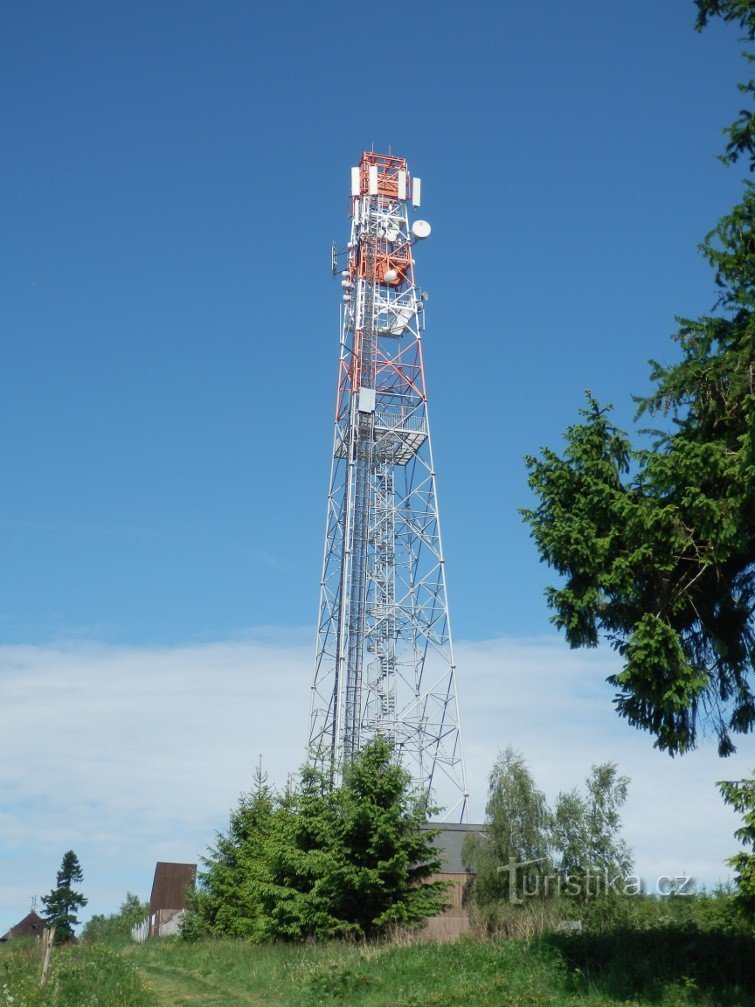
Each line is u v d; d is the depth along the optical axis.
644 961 20.86
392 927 32.66
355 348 56.38
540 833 35.69
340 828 33.75
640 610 20.81
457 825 47.66
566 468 21.58
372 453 54.69
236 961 32.25
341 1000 22.86
